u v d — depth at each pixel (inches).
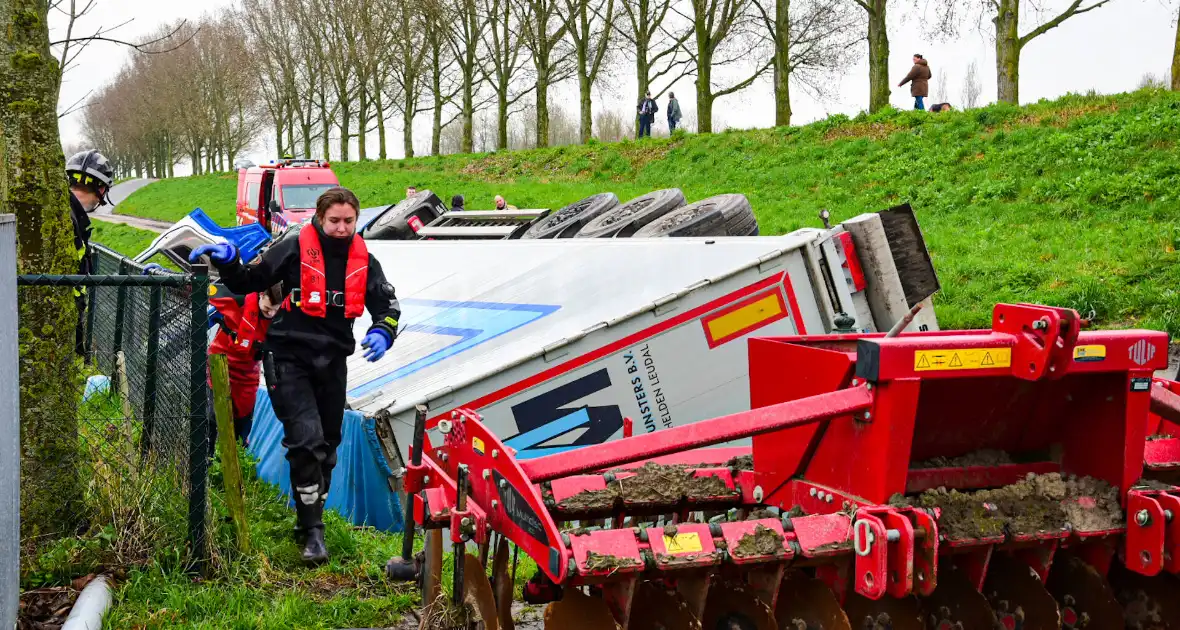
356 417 261.3
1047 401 166.2
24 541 200.7
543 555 137.5
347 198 208.7
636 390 262.5
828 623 145.6
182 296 212.8
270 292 232.1
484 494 158.6
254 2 2566.4
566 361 259.6
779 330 267.0
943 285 605.3
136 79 3299.7
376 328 212.5
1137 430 159.3
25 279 186.5
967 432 167.0
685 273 271.3
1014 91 1144.8
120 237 1441.9
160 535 206.1
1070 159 808.3
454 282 338.6
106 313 372.8
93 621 172.2
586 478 178.2
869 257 270.8
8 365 161.5
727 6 1556.3
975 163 890.7
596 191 1256.8
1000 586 158.2
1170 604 161.8
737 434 149.2
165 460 223.1
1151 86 1000.2
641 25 1670.8
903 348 146.8
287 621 185.2
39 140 209.2
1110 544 155.9
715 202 348.8
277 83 2655.0
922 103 1212.5
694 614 140.1
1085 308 522.0
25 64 207.9
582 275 291.7
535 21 1819.6
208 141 3189.0
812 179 1008.9
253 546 218.2
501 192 1347.2
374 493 255.0
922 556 139.7
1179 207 661.9
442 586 168.9
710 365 264.8
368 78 2266.2
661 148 1378.0
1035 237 675.4
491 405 257.1
